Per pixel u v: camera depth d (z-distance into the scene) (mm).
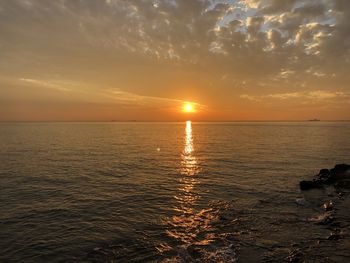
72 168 31875
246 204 18781
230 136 97938
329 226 14672
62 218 16297
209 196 20750
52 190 22375
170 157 42125
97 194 21344
